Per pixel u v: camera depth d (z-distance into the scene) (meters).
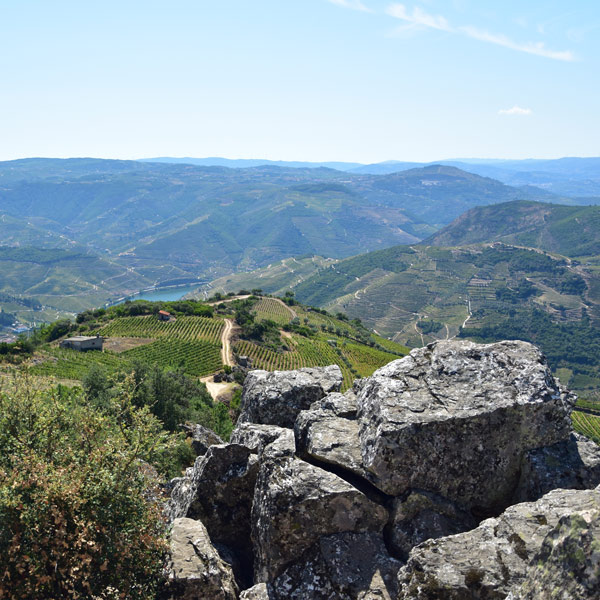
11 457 12.34
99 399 40.28
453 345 13.52
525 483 11.05
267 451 12.80
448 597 8.16
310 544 11.05
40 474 10.88
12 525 10.12
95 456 12.31
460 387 12.27
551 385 11.80
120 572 10.55
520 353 12.66
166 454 24.62
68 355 108.94
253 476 13.58
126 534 11.17
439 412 11.51
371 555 10.48
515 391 11.66
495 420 11.33
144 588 10.58
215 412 54.81
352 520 11.01
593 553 5.98
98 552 10.46
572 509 8.75
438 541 9.22
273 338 166.88
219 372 120.50
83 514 10.70
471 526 10.91
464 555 8.77
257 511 12.09
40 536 10.02
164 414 48.03
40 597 9.64
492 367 12.48
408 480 11.17
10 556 9.73
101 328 158.12
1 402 14.70
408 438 11.15
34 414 14.63
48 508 10.33
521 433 11.36
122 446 13.03
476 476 11.27
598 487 9.34
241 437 15.73
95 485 11.34
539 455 11.18
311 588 10.27
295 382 18.14
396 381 12.73
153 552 11.21
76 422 15.38
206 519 13.48
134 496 11.97
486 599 7.96
